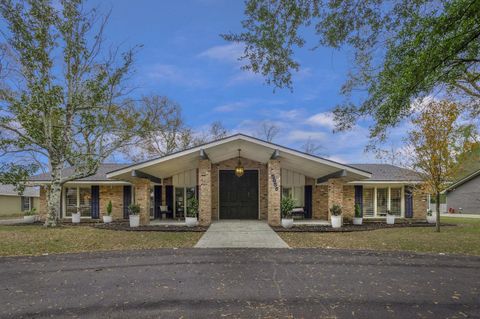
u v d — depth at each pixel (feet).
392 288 19.60
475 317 15.20
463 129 41.93
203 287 19.79
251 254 29.86
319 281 21.06
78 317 15.21
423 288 19.62
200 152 47.80
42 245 35.06
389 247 34.17
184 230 45.62
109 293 18.70
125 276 22.39
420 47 16.93
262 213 61.21
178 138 109.50
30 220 69.62
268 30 19.04
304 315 15.38
